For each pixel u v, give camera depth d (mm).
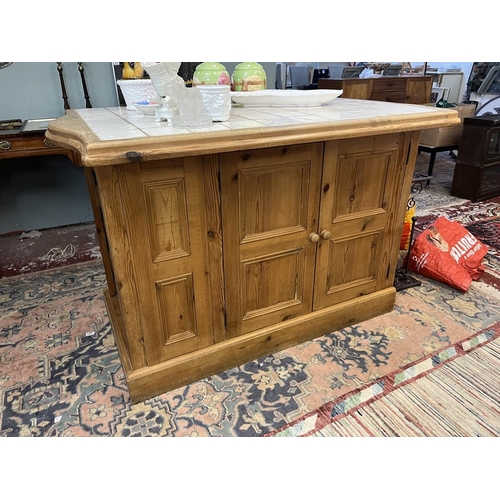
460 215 2936
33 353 1554
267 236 1311
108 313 1790
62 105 2533
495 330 1648
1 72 2326
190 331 1327
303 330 1558
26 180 2670
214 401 1315
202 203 1139
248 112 1439
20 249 2525
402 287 1949
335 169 1324
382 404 1297
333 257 1504
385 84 3539
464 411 1269
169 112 1153
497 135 3131
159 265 1160
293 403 1306
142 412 1278
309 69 4785
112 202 1012
